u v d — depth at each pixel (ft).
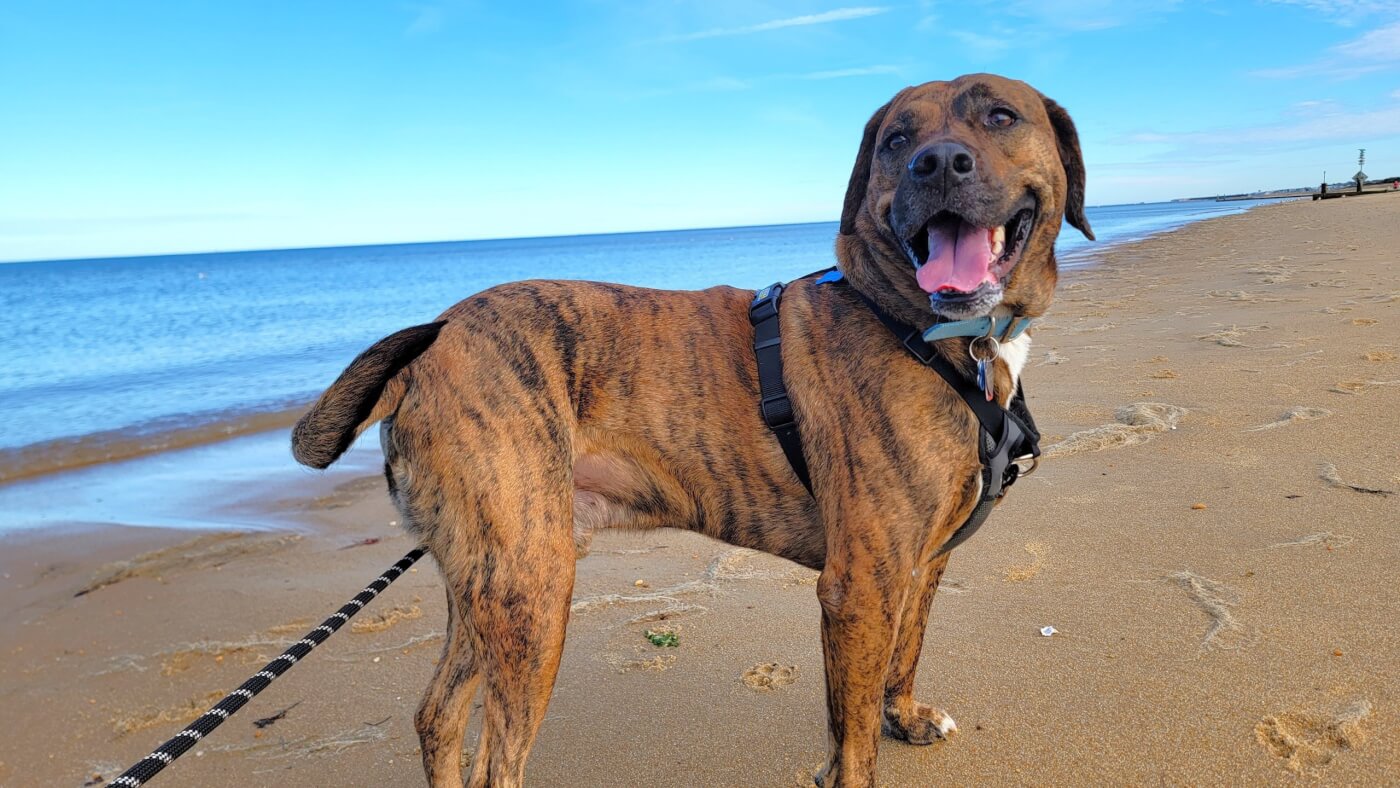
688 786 9.30
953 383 8.10
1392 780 8.06
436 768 8.83
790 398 8.60
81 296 108.37
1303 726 8.89
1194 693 9.62
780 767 9.46
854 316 8.59
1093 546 13.30
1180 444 17.03
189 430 27.76
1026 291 8.63
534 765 9.85
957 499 8.26
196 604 14.62
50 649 13.30
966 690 10.27
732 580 14.06
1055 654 10.72
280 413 30.01
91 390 35.12
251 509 19.60
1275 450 16.10
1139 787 8.46
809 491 8.76
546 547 8.27
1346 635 10.26
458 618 8.90
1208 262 52.65
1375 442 15.85
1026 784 8.76
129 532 18.17
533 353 8.73
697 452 8.98
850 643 8.09
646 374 9.00
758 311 9.14
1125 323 31.32
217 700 11.73
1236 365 22.43
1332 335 24.49
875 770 8.32
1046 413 20.16
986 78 8.88
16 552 17.20
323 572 15.80
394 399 8.68
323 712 11.31
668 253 172.65
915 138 8.62
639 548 15.71
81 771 10.45
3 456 24.77
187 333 56.34
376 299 83.61
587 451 9.00
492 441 8.32
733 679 11.20
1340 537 12.54
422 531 8.58
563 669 11.79
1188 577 11.99
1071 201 9.59
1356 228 67.21
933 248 8.12
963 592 12.46
